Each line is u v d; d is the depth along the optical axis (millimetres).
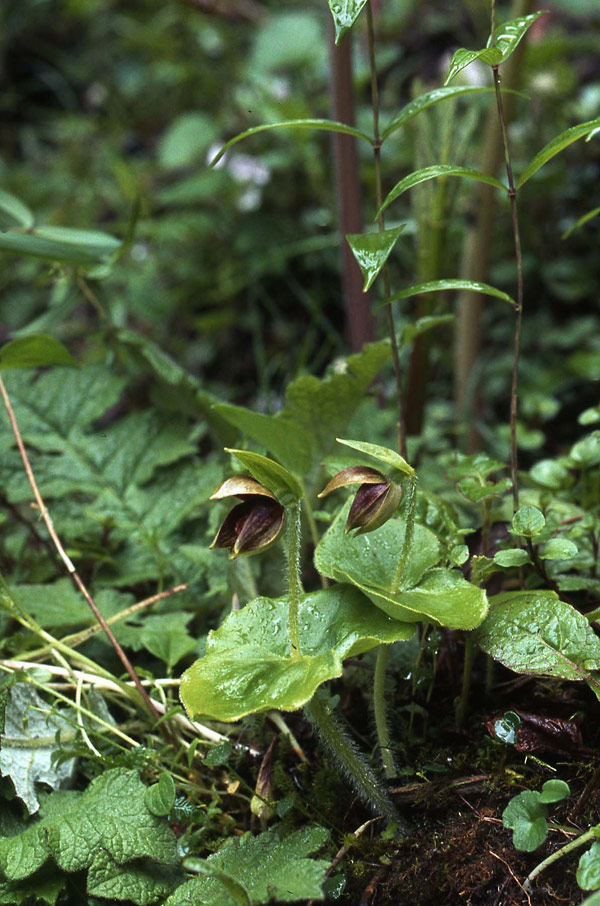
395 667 824
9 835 801
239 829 809
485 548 842
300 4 2006
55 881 778
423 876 765
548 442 1256
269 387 1472
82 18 2334
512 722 781
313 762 820
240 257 1598
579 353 1283
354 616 756
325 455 923
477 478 822
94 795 788
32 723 829
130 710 850
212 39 1990
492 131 988
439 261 969
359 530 736
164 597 888
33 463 973
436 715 823
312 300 1474
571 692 803
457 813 780
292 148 1614
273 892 726
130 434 982
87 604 892
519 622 764
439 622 731
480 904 751
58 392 998
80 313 1661
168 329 1651
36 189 1974
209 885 750
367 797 777
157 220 1799
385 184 1462
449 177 949
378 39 1921
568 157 1451
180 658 861
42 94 2338
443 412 1212
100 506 957
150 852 767
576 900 739
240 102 1766
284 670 735
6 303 1763
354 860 775
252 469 724
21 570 966
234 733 842
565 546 773
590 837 732
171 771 827
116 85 2182
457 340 1114
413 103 771
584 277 1371
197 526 959
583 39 1564
